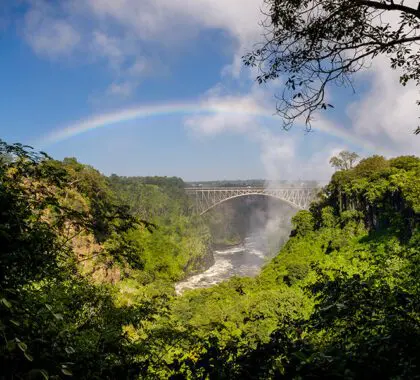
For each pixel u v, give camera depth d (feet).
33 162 15.71
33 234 13.92
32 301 13.01
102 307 23.16
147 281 154.61
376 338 13.28
